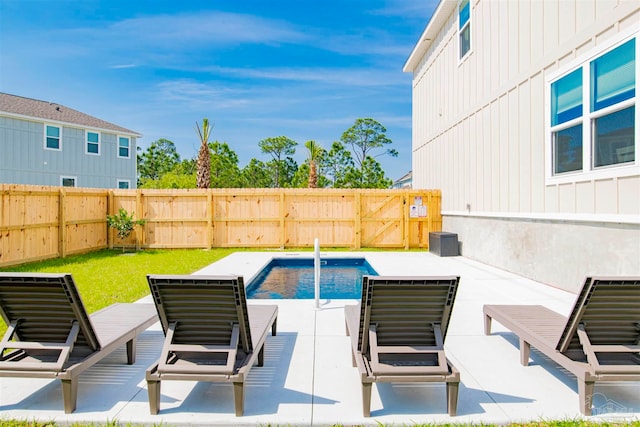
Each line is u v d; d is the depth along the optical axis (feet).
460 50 34.81
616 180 17.07
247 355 9.30
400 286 8.41
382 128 133.80
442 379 8.29
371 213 41.04
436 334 8.84
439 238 34.37
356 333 10.28
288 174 141.79
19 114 59.36
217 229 40.96
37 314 9.11
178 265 28.99
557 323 11.43
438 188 41.19
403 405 8.87
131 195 40.11
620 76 16.79
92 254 35.58
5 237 27.48
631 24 16.11
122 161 74.90
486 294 19.60
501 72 27.14
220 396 9.31
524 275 24.31
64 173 65.77
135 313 12.62
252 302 18.17
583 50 18.93
